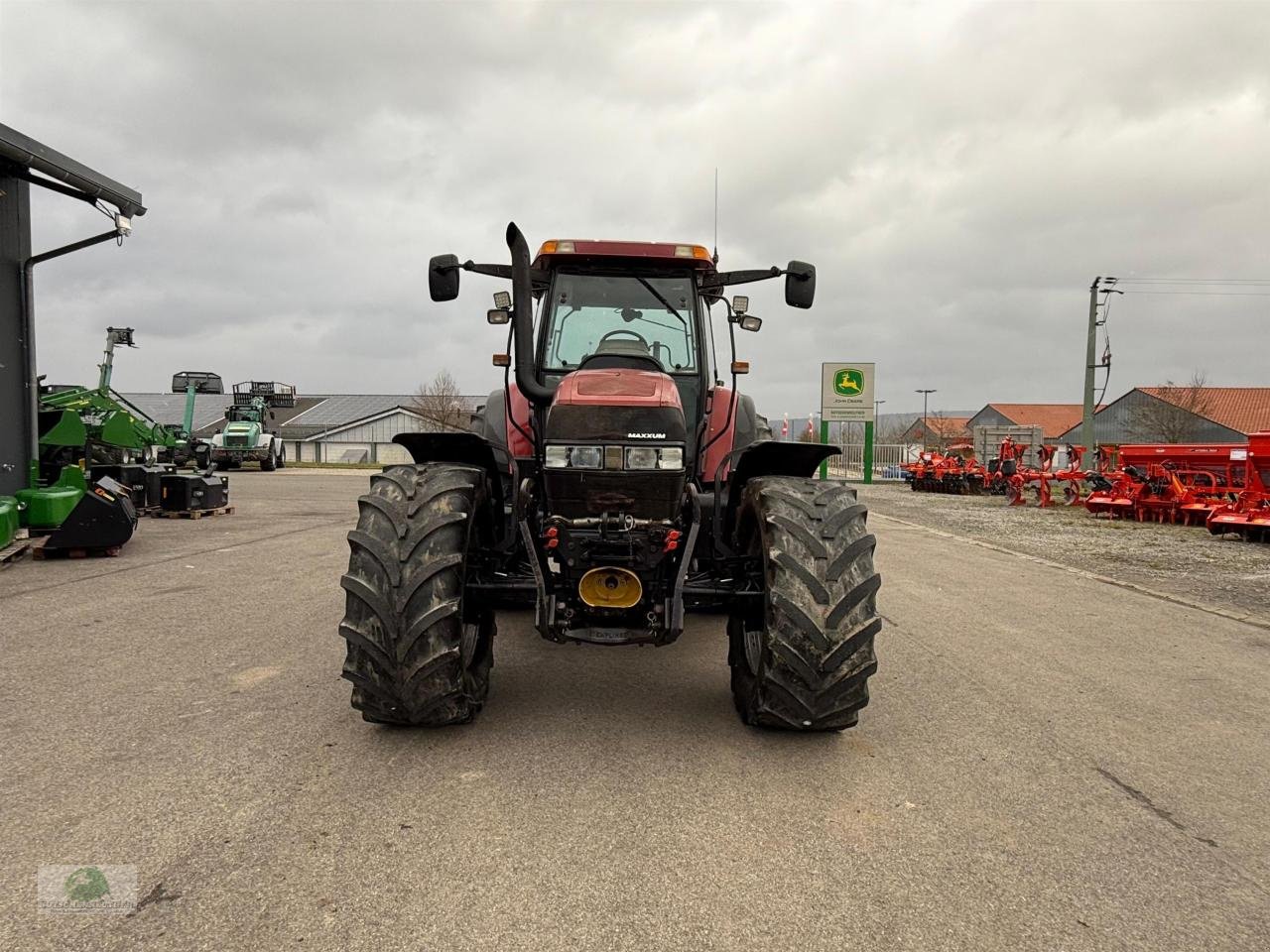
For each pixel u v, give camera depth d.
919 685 4.48
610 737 3.62
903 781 3.20
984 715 4.00
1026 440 23.59
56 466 11.05
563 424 3.47
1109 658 5.09
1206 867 2.60
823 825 2.82
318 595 6.55
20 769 3.15
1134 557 9.59
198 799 2.90
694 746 3.53
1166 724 3.92
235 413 30.08
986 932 2.22
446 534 3.36
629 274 4.64
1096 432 59.22
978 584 7.73
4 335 9.26
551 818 2.82
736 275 4.83
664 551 3.54
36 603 6.19
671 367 4.60
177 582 7.09
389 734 3.58
